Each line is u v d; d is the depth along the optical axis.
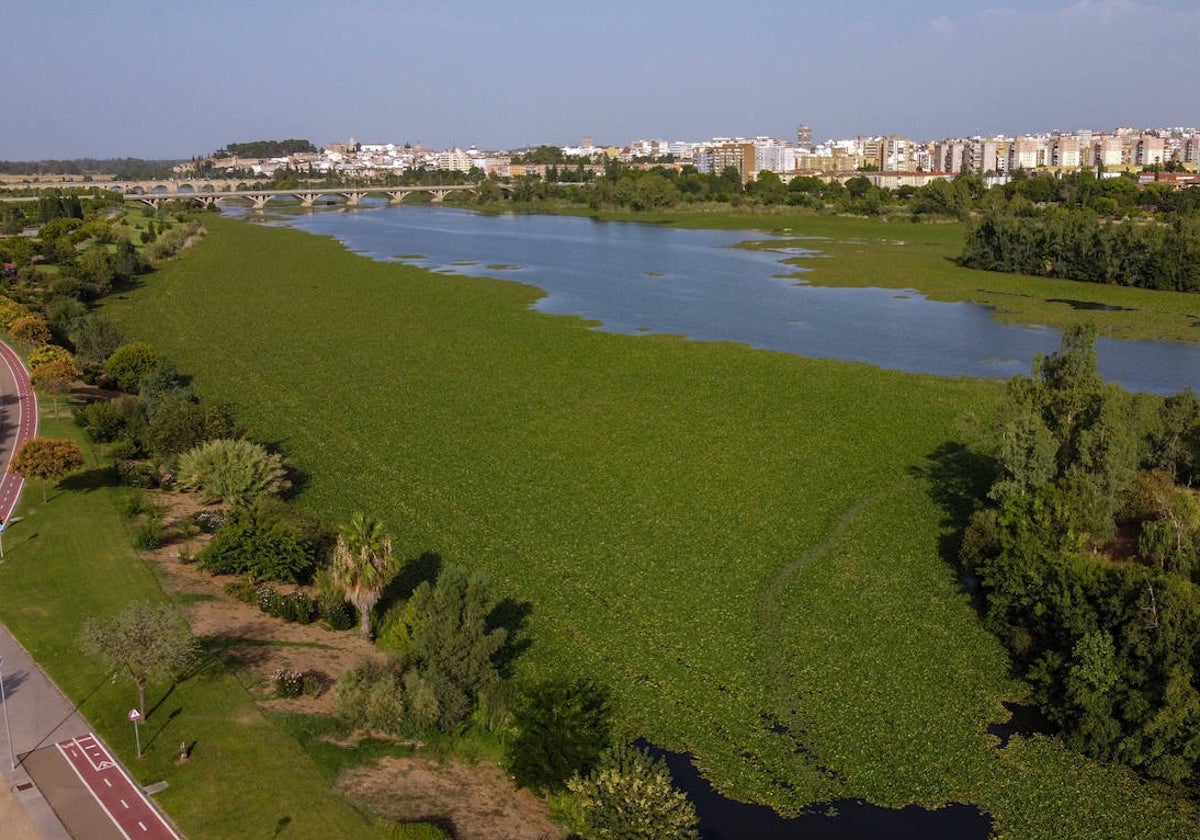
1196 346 145.75
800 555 73.25
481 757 50.94
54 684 55.25
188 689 54.91
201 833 43.84
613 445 98.19
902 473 89.44
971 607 65.75
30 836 43.34
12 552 72.31
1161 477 77.56
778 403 112.56
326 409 112.25
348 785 47.75
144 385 112.25
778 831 46.31
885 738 52.78
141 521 78.94
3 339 143.88
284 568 68.75
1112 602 56.03
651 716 54.31
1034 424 73.25
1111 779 49.81
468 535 76.94
